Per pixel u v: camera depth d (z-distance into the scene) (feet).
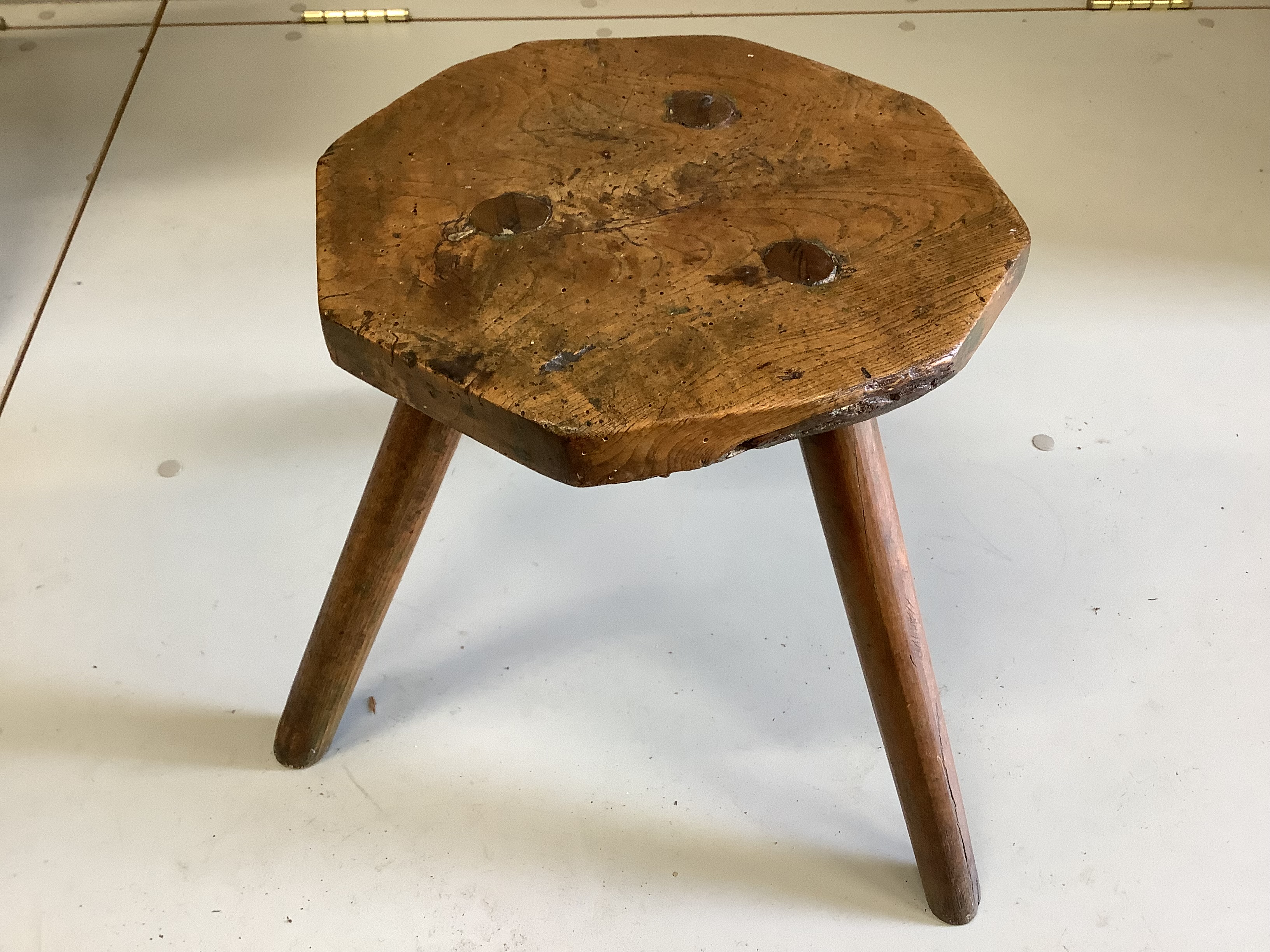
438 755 3.03
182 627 3.26
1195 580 3.44
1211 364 4.09
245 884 2.78
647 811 2.94
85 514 3.52
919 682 2.35
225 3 5.74
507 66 2.47
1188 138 5.05
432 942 2.70
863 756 3.06
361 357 1.87
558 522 3.59
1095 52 5.55
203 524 3.52
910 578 2.28
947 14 5.78
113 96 5.13
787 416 1.74
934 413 3.92
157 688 3.13
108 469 3.65
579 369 1.77
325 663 2.68
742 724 3.12
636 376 1.76
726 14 5.73
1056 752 3.05
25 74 5.23
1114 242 4.54
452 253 1.98
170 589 3.35
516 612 3.35
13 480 3.59
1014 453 3.80
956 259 2.01
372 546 2.43
